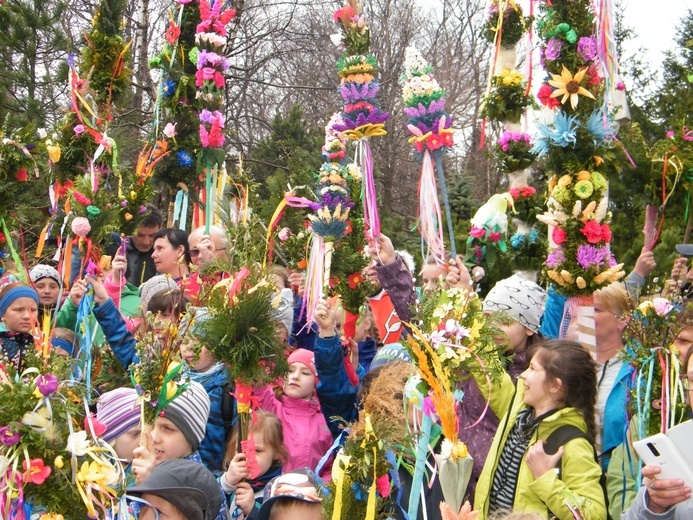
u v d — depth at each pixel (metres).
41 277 6.21
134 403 4.12
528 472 3.82
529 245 6.23
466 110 26.20
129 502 3.43
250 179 7.89
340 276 5.70
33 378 3.20
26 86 12.33
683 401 3.82
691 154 6.32
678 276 5.98
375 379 4.09
